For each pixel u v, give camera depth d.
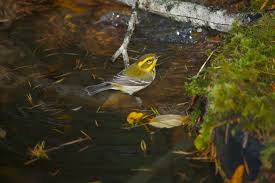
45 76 11.17
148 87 10.93
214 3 13.16
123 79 10.79
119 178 8.30
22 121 9.73
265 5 12.59
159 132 9.42
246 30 10.92
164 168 8.51
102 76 11.27
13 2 13.93
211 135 8.34
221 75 8.97
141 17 13.17
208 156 8.67
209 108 8.69
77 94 10.60
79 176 8.34
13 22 13.27
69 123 9.71
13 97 10.42
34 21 13.35
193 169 8.45
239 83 8.55
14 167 8.53
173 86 10.90
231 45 10.54
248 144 7.70
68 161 8.71
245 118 7.93
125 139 9.26
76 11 13.72
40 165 8.60
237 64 9.32
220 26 12.47
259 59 9.39
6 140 9.20
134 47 12.51
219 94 8.30
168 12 12.88
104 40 12.73
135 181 8.23
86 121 9.79
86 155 8.85
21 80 10.97
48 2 14.06
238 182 7.73
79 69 11.48
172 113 9.97
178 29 12.81
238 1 13.02
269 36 10.42
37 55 11.95
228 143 7.96
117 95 10.66
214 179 8.23
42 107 10.16
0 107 10.11
